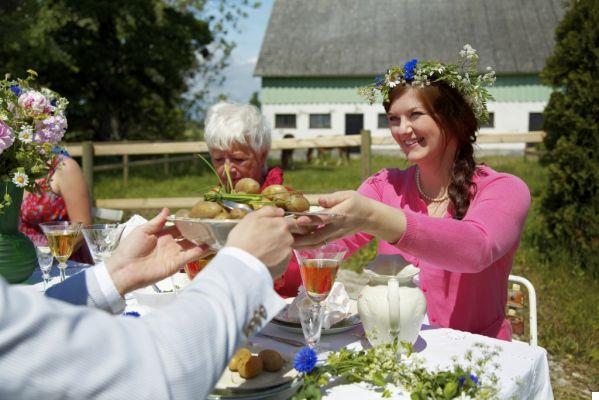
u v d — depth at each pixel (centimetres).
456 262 185
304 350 152
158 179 1472
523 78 2336
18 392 88
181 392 97
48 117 237
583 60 607
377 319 170
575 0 627
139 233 154
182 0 2020
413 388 146
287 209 160
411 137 239
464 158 238
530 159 1870
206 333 101
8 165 235
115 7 1739
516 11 2558
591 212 598
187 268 190
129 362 94
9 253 242
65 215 342
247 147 294
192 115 2406
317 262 164
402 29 2588
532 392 172
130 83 1961
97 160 1880
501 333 239
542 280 591
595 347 437
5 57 1467
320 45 2538
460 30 2544
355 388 152
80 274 150
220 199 163
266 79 2477
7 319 88
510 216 207
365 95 245
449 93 234
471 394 142
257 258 116
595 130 597
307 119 2473
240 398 143
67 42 1847
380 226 172
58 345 90
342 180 1570
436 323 237
